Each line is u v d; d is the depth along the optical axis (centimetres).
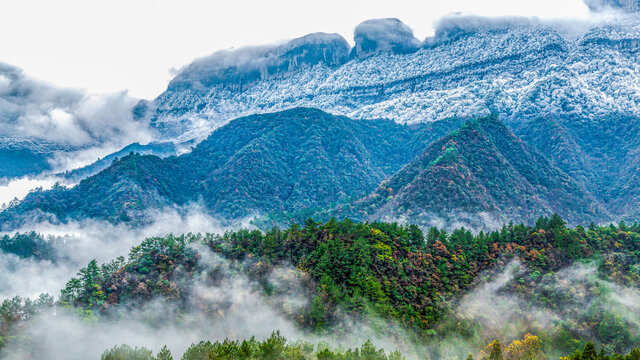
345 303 18575
